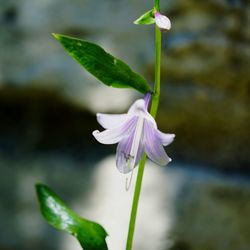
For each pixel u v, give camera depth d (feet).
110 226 2.17
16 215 2.31
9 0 2.52
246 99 2.32
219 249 2.12
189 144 2.39
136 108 1.32
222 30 2.27
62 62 2.45
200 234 2.14
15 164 2.47
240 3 2.27
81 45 1.39
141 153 1.38
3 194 2.36
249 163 2.33
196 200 2.18
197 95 2.32
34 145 2.54
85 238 1.45
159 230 2.15
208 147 2.37
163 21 1.35
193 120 2.36
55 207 1.45
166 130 2.42
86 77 2.43
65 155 2.49
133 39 2.37
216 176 2.26
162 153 1.36
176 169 2.32
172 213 2.17
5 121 2.58
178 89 2.35
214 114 2.33
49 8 2.48
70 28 2.44
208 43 2.27
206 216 2.15
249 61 2.27
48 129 2.54
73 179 2.37
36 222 2.28
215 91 2.32
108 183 2.32
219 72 2.28
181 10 2.30
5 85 2.49
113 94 2.41
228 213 2.15
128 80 1.41
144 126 1.38
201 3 2.28
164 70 2.33
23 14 2.50
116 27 2.39
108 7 2.42
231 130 2.34
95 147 2.50
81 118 2.50
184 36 2.30
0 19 2.52
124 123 1.37
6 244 2.24
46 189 1.46
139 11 2.38
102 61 1.40
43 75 2.45
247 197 2.17
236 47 2.28
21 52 2.48
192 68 2.30
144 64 2.34
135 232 2.15
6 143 2.56
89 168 2.41
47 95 2.48
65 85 2.45
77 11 2.45
